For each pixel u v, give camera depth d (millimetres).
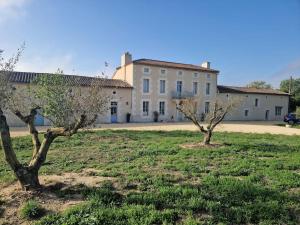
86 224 3479
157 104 29141
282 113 41031
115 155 7910
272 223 3613
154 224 3539
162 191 4527
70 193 4512
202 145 9844
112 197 4301
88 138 11445
